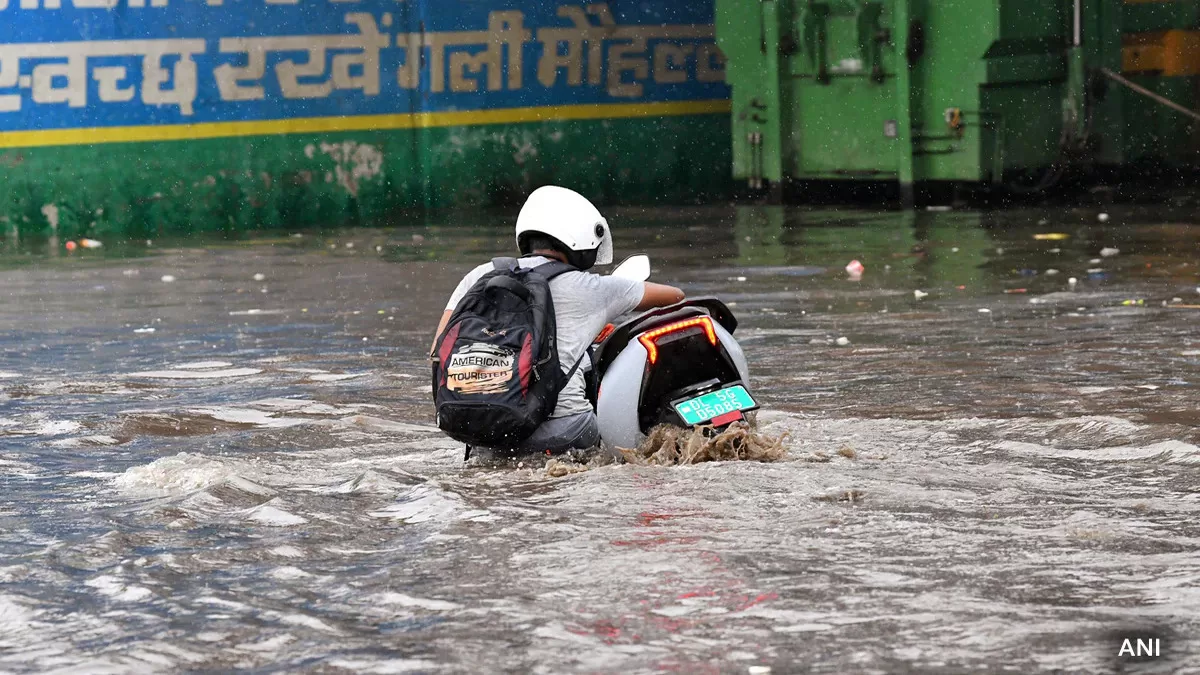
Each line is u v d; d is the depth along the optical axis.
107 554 13.74
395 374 26.59
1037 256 44.69
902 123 64.62
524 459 18.02
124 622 11.45
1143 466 16.86
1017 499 15.09
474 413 17.48
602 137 76.44
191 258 53.69
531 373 17.62
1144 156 69.69
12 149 63.41
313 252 54.81
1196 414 19.89
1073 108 64.62
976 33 62.28
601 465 17.83
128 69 65.38
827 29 66.69
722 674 9.93
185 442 20.58
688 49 78.25
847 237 53.31
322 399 24.02
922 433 19.22
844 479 16.09
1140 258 43.03
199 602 11.94
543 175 75.31
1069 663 9.98
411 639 10.84
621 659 10.27
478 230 62.28
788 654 10.29
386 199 71.62
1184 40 69.62
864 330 30.33
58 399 24.59
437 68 72.25
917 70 64.38
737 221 61.94
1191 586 11.76
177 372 27.52
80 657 10.62
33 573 13.03
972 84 62.94
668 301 19.45
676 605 11.48
